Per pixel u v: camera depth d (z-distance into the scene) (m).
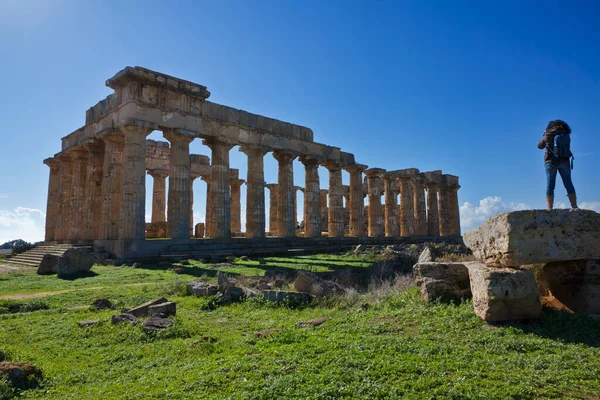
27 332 10.18
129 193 27.53
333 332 8.75
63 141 39.00
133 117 27.66
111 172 30.25
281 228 38.12
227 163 33.53
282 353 7.40
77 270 21.20
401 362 6.43
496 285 8.32
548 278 9.88
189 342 9.04
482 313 8.50
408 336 7.93
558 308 9.32
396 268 23.22
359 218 45.47
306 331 9.09
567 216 8.70
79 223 35.22
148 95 28.91
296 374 6.23
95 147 33.84
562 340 7.38
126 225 27.31
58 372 7.42
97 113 33.38
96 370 7.54
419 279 11.14
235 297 13.84
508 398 5.14
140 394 6.04
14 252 34.12
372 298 13.08
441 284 10.55
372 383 5.71
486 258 9.45
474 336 7.66
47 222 40.19
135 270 21.81
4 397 6.15
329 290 14.43
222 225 32.53
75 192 35.56
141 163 28.16
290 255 30.69
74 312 12.39
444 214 60.50
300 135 39.94
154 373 7.13
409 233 52.75
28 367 7.04
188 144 31.12
